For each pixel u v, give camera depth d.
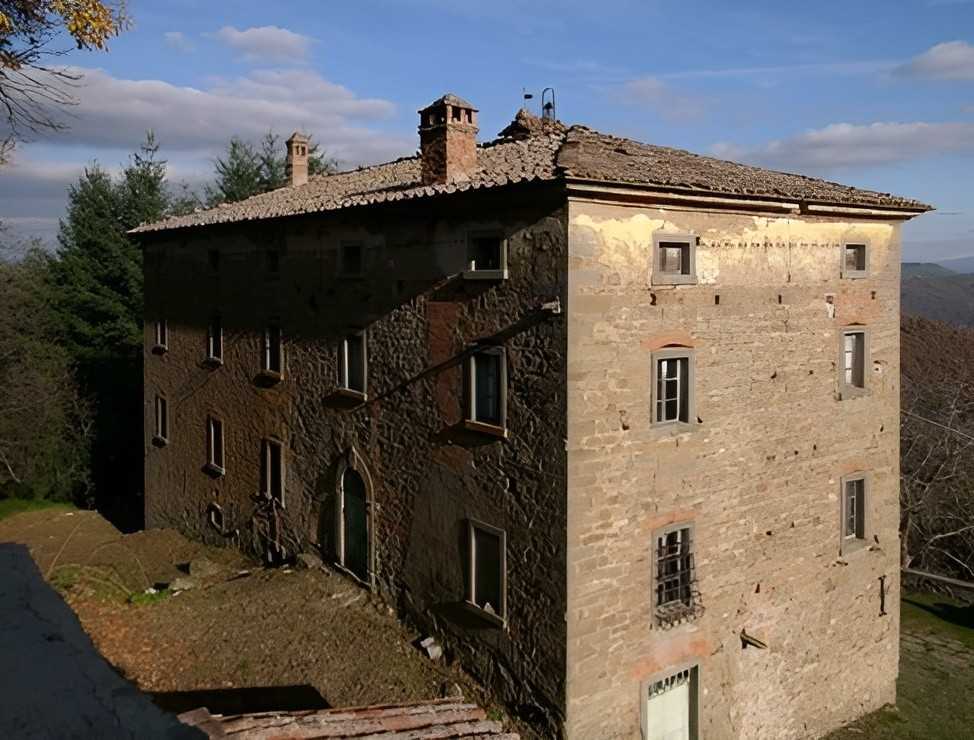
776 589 15.55
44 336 37.81
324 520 18.66
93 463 37.28
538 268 12.84
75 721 3.15
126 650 15.40
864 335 16.95
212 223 21.45
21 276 38.03
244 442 21.78
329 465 18.36
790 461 15.65
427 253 15.13
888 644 17.80
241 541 22.05
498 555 13.86
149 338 26.77
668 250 13.70
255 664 14.94
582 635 12.78
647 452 13.43
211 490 23.53
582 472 12.66
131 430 37.75
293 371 19.55
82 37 11.73
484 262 14.12
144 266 26.83
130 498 37.47
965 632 22.09
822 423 16.19
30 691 3.32
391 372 16.23
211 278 22.94
